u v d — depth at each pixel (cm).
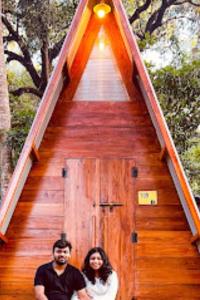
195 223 488
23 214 537
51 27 1162
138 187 545
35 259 523
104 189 545
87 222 535
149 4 1296
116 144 561
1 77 947
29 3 1132
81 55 597
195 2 1316
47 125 566
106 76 590
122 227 532
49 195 544
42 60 1269
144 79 530
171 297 509
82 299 440
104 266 459
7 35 1268
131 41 543
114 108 576
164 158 546
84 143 562
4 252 524
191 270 516
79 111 575
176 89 952
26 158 512
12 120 1023
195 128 968
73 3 1150
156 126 546
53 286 436
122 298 511
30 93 1320
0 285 516
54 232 532
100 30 606
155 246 525
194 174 1002
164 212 535
